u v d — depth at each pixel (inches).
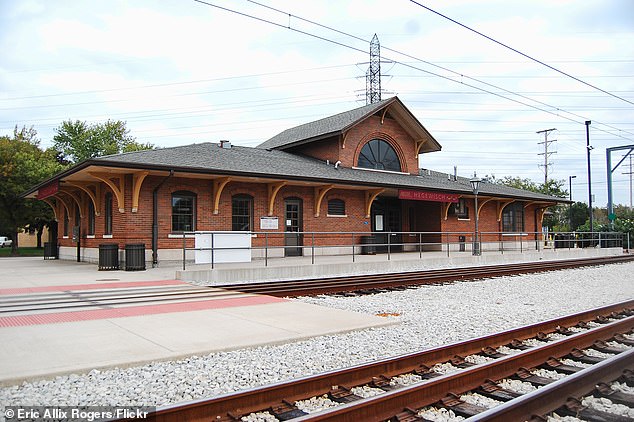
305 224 939.3
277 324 335.9
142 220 740.7
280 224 908.0
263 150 1096.8
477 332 339.6
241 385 220.8
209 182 818.8
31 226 1888.5
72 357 243.3
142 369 235.5
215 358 257.9
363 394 211.8
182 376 226.4
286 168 895.7
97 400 195.2
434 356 259.3
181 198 792.3
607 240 1448.1
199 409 176.7
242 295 477.1
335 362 257.6
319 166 1014.4
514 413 172.6
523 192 1386.6
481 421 159.5
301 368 245.8
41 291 477.7
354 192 1020.5
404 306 451.8
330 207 986.1
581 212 2664.9
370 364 229.1
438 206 1178.6
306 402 202.1
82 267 764.0
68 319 341.4
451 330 344.5
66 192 925.8
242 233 642.8
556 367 257.4
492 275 751.1
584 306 463.8
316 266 677.9
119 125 2423.7
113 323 329.4
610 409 198.4
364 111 1112.2
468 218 1247.5
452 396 206.7
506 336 308.3
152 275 623.2
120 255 729.0
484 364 231.6
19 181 1470.2
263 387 194.4
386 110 1136.8
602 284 652.1
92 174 703.7
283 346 285.6
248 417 185.8
